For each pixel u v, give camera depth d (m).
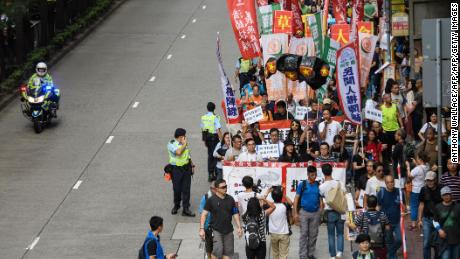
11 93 73.56
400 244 42.22
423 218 41.88
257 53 57.31
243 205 42.69
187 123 66.50
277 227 41.41
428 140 48.38
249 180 42.47
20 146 62.06
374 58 63.38
